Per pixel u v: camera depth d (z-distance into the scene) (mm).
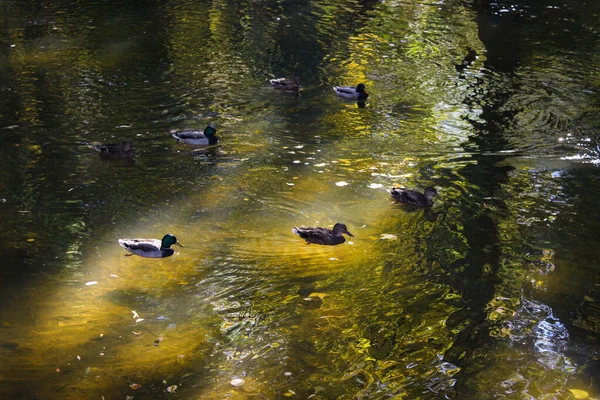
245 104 15273
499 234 9852
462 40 20422
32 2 23688
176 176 11727
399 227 10070
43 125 13727
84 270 8898
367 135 13680
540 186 11383
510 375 7016
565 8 23969
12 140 12984
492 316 7973
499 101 15641
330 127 14070
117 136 13336
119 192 11117
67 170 11852
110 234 9812
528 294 8430
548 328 7789
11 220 10141
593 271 8922
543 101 15633
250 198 10953
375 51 19328
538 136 13633
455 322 7863
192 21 21875
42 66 17203
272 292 8453
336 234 9586
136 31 20594
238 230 9961
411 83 16844
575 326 7824
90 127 13711
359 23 22156
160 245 9297
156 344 7461
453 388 6797
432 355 7301
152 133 13547
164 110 14758
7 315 7918
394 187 11055
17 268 8898
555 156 12633
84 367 7070
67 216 10305
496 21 22453
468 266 9023
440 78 17203
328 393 6699
